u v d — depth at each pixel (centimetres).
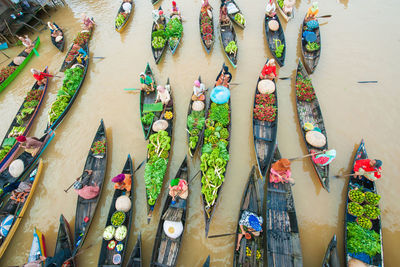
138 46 1666
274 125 1133
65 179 1112
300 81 1251
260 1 1791
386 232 856
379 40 1466
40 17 2006
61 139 1252
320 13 1664
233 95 1318
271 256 811
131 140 1201
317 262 827
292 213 880
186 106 1305
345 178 983
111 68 1556
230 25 1592
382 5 1658
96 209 984
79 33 1725
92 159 1132
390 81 1273
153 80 1393
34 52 1716
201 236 912
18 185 1029
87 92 1442
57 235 941
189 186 1024
